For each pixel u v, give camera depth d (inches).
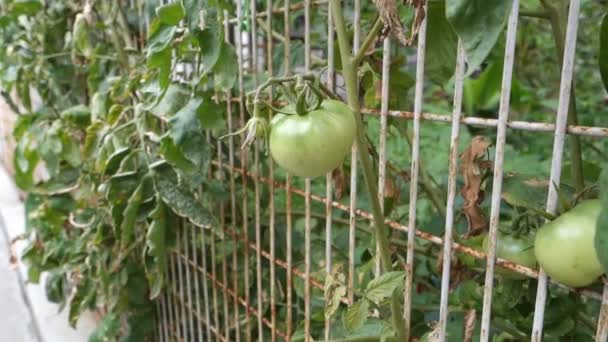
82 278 68.7
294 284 48.5
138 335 68.8
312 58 45.8
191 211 49.3
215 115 46.6
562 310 31.2
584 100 99.2
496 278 37.6
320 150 26.3
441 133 101.3
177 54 44.1
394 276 30.5
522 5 38.8
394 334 32.5
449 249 28.6
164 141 45.6
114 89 56.2
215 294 54.6
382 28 28.8
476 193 28.9
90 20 60.6
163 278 58.7
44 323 89.5
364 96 36.4
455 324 42.3
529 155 78.0
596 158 70.4
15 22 74.5
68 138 65.8
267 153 29.3
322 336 48.3
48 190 71.2
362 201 49.4
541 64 112.3
